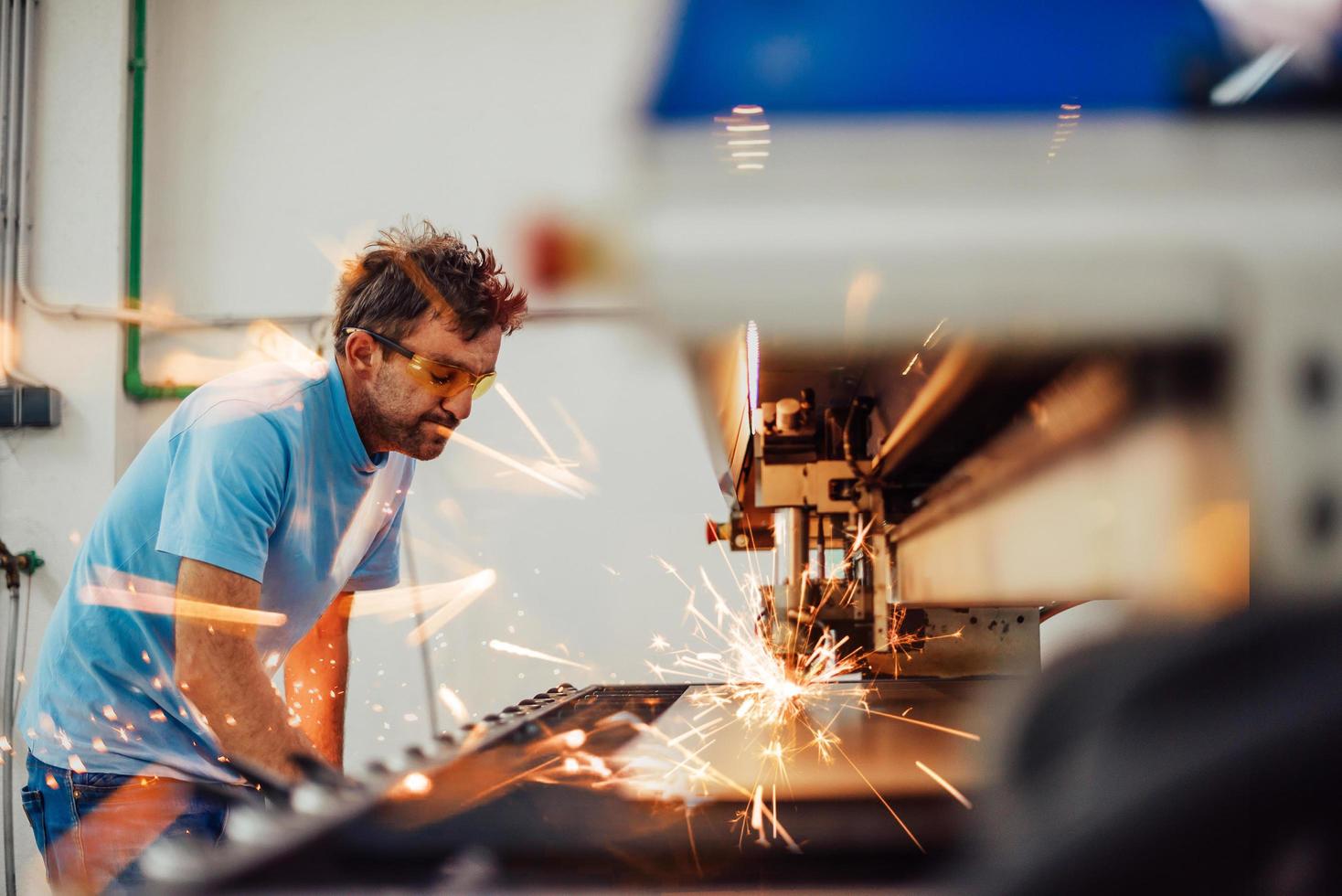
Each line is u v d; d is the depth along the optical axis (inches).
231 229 124.6
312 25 125.6
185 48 126.4
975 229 22.8
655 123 24.1
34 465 119.0
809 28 22.8
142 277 123.3
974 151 22.6
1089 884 9.1
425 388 51.7
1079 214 22.2
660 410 118.4
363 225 124.0
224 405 47.4
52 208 121.4
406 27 124.8
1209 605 9.9
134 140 123.3
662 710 46.5
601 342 118.4
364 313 51.6
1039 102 22.3
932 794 24.6
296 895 17.3
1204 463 20.1
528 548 118.4
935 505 51.1
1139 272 21.8
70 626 48.5
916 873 18.4
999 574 40.4
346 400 51.6
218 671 43.8
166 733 48.1
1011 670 62.8
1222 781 8.7
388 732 116.3
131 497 48.3
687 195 24.0
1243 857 8.9
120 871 45.9
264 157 125.0
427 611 117.9
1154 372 22.5
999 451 40.5
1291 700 8.8
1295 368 19.5
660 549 117.8
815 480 58.0
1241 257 20.6
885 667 61.5
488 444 119.0
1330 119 20.8
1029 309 23.0
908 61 23.1
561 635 117.6
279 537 49.4
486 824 21.9
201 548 44.1
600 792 25.3
